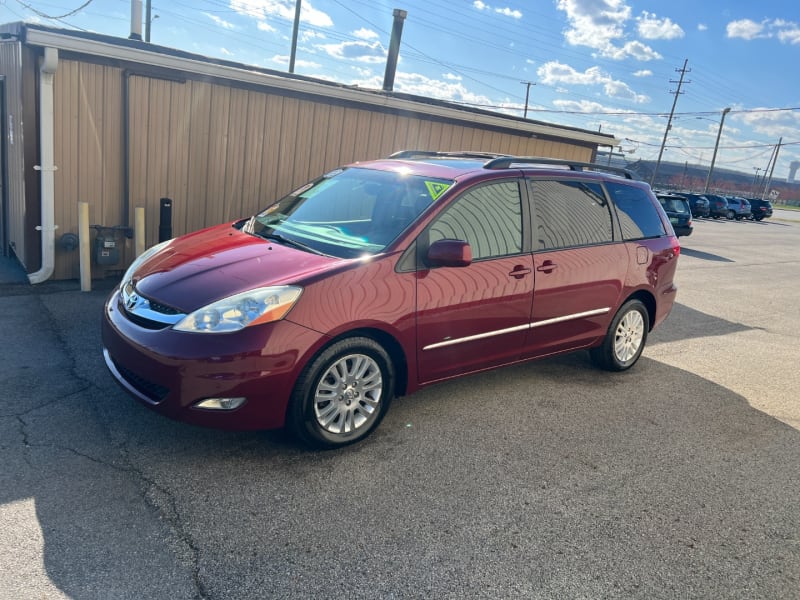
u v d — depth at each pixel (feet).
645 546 10.06
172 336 10.64
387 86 43.42
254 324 10.66
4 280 22.35
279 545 9.15
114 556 8.57
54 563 8.31
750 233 92.02
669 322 26.27
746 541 10.47
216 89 24.88
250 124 26.08
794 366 21.11
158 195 24.63
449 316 13.03
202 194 25.68
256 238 13.82
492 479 11.64
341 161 29.19
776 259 57.21
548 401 15.72
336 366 11.67
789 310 31.58
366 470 11.47
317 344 11.09
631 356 18.52
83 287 21.77
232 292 11.03
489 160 15.96
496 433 13.60
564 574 9.18
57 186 22.38
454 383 16.38
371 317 11.73
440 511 10.42
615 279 16.83
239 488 10.49
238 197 26.66
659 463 13.01
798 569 9.83
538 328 15.15
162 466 10.94
